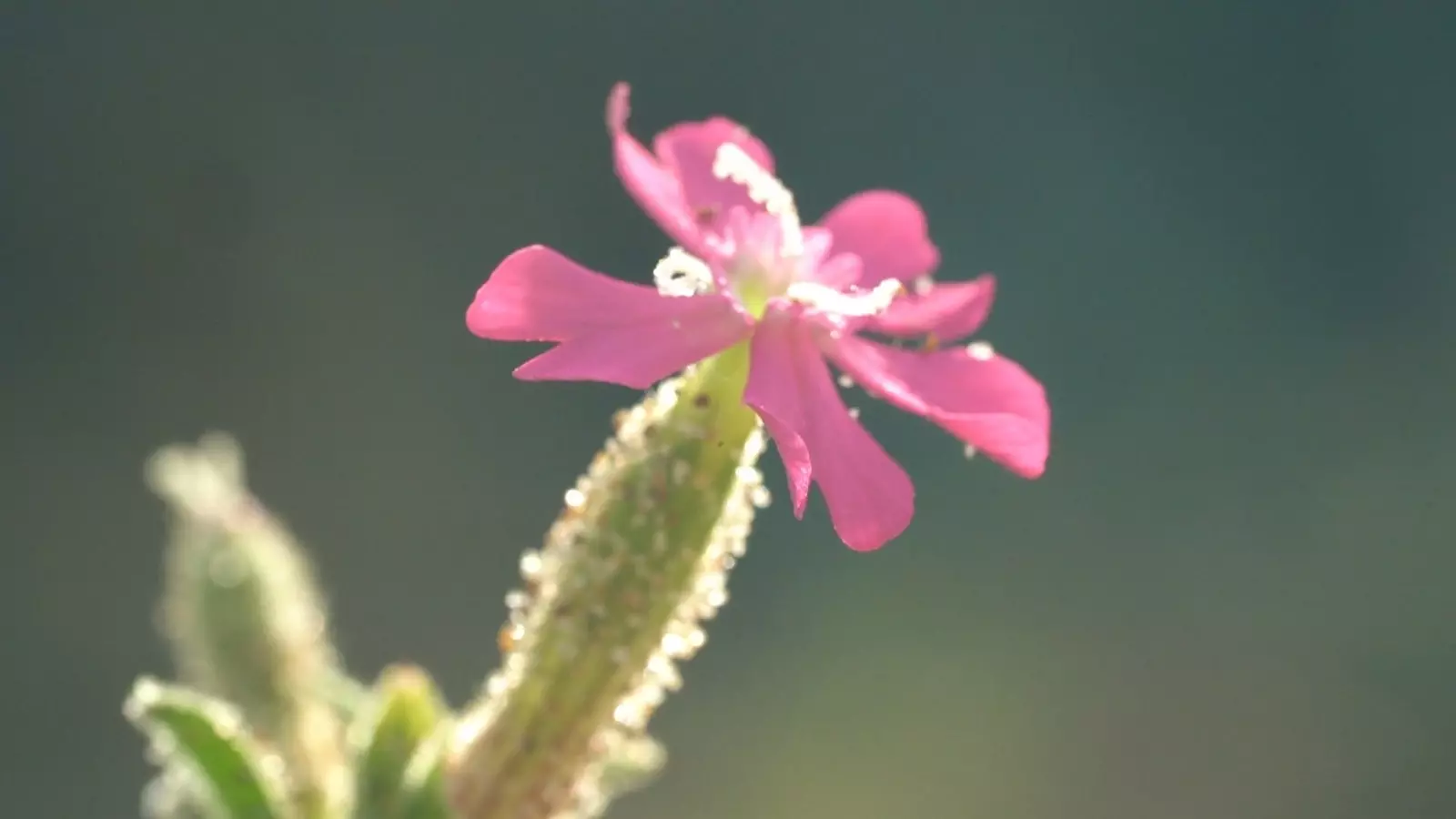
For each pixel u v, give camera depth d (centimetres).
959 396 11
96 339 23
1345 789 23
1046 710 23
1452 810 22
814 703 23
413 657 23
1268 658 24
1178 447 25
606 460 11
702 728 22
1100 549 25
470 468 24
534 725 11
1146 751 23
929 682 23
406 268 25
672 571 11
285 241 25
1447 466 25
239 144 25
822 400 11
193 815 12
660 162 12
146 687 11
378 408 24
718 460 11
